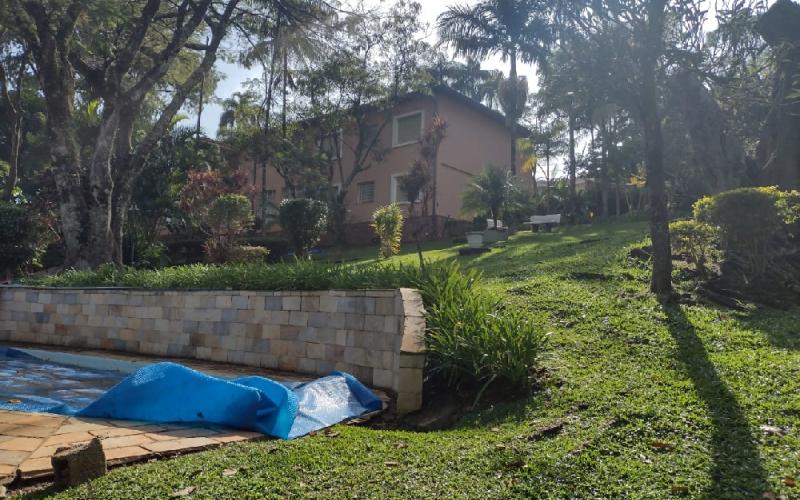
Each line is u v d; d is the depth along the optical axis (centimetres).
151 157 2205
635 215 2116
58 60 1462
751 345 612
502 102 2644
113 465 361
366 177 2772
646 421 423
